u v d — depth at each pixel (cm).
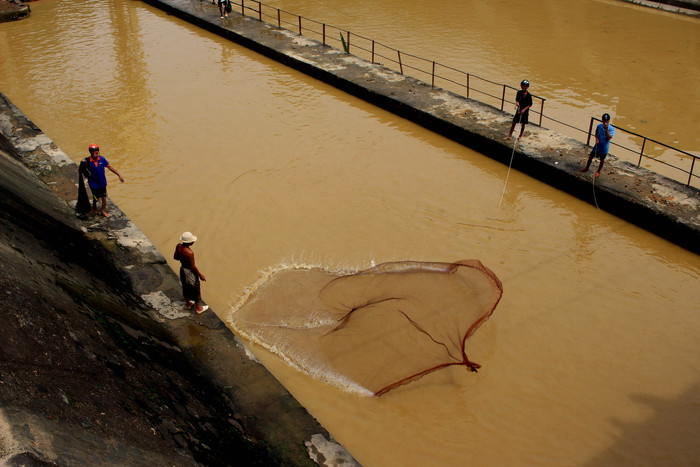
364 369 860
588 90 1986
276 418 758
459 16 2792
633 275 1098
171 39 2455
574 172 1345
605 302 1030
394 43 2438
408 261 1067
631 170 1352
